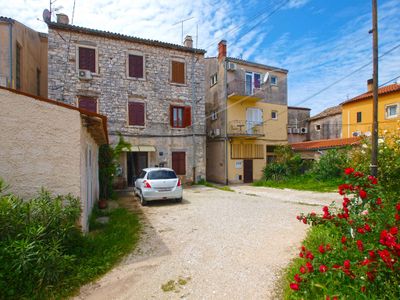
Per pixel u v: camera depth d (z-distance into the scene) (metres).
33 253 3.28
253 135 18.47
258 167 19.64
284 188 14.27
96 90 14.32
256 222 6.64
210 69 20.75
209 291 3.32
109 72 14.66
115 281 3.65
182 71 16.69
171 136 16.25
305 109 25.30
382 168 6.71
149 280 3.67
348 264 2.66
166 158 16.11
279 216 7.29
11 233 3.63
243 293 3.24
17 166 4.44
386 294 2.40
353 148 13.65
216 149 19.70
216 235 5.61
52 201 4.30
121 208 8.79
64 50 13.60
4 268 3.24
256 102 19.58
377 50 7.02
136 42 15.33
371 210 3.33
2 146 4.38
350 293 2.61
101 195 11.33
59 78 13.48
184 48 16.47
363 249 2.79
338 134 22.41
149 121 15.68
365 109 19.86
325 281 2.88
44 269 3.32
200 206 8.96
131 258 4.46
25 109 4.53
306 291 2.85
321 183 13.98
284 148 18.36
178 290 3.37
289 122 24.44
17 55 11.44
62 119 4.71
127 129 15.09
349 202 3.60
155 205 9.36
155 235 5.71
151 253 4.67
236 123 18.72
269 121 20.17
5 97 4.43
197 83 17.11
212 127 20.42
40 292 3.22
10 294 3.09
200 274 3.80
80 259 4.11
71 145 4.75
